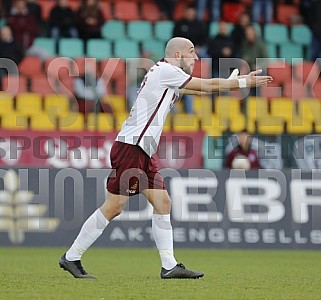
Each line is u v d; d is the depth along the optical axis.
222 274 36.44
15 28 69.75
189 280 31.86
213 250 53.50
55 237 53.62
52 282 30.77
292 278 34.53
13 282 30.77
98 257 47.25
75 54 71.50
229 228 54.59
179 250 53.19
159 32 76.12
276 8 79.50
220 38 66.75
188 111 62.91
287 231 54.84
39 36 72.62
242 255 49.91
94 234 31.94
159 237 32.19
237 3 78.00
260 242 54.66
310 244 54.94
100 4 74.50
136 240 54.19
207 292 27.77
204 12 77.75
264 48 68.25
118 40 74.12
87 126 60.72
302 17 78.44
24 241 53.59
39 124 62.56
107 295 26.47
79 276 32.31
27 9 71.81
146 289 28.34
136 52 73.44
